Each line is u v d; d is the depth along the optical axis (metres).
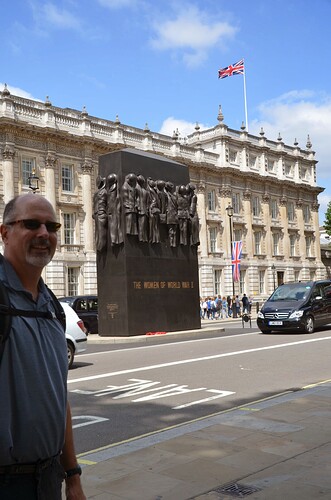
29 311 2.92
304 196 75.00
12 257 3.02
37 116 43.69
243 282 63.06
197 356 17.09
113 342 22.97
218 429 7.61
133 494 5.26
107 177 24.89
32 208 3.04
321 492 5.18
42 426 2.79
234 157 63.75
